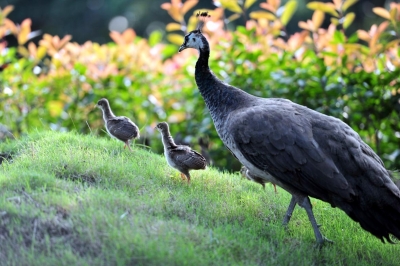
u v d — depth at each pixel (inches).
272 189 504.4
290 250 387.5
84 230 355.3
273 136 398.6
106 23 1318.9
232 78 615.2
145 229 367.6
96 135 591.8
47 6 1315.2
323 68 595.5
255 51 620.1
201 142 633.0
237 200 454.3
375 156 406.6
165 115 649.0
